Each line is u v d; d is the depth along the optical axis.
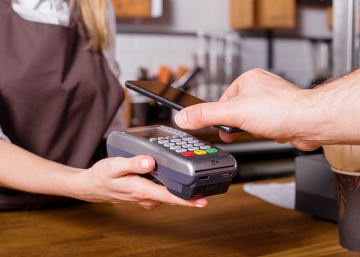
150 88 0.52
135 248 0.55
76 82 0.90
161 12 2.25
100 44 0.97
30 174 0.57
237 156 1.85
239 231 0.62
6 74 0.82
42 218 0.68
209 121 0.39
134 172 0.45
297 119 0.37
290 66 2.91
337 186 0.54
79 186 0.52
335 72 0.94
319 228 0.64
